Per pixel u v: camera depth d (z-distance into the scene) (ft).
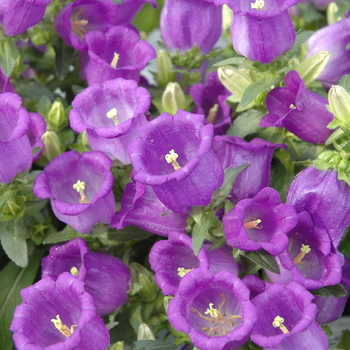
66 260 1.29
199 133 1.06
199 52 1.51
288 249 1.18
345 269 1.24
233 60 1.31
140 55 1.46
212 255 1.12
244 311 0.98
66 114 1.46
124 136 1.18
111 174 1.15
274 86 1.30
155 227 1.16
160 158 1.13
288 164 1.37
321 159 1.10
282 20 1.19
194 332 0.97
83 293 1.05
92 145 1.22
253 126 1.35
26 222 1.32
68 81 1.65
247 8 1.25
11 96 1.19
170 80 1.52
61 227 1.47
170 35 1.50
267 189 1.08
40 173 1.17
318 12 1.75
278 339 0.96
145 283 1.25
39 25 1.49
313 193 1.11
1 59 1.37
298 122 1.23
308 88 1.34
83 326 1.01
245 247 1.04
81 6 1.48
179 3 1.45
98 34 1.43
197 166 1.05
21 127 1.14
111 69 1.38
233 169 1.16
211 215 1.11
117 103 1.26
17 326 1.04
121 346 1.12
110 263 1.24
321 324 1.25
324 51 1.32
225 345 1.03
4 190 1.24
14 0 1.29
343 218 1.12
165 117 1.09
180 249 1.16
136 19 2.61
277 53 1.22
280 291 1.05
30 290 1.08
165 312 1.27
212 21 1.48
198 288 1.04
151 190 1.13
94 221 1.20
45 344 1.10
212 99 1.47
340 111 1.14
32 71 1.73
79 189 1.19
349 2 1.63
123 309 1.27
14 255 1.28
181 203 1.07
